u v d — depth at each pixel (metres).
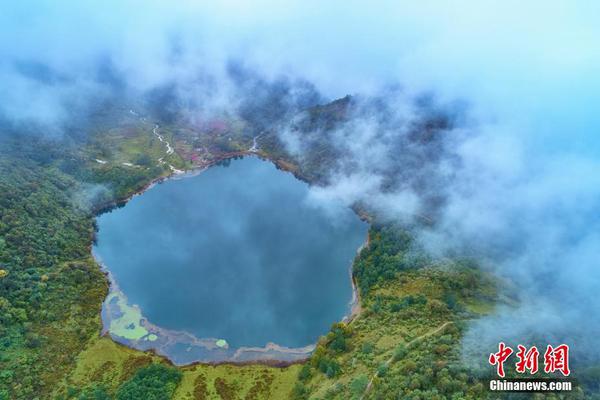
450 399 119.62
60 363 172.50
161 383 162.75
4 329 174.50
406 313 178.62
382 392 132.38
